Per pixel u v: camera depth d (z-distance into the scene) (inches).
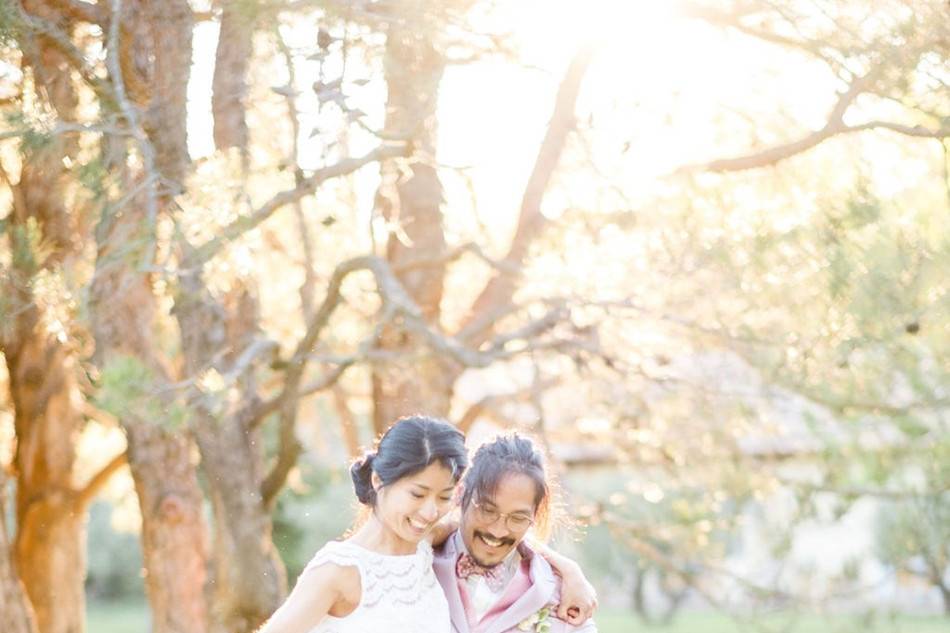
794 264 292.4
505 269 342.6
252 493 350.9
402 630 164.2
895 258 265.0
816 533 752.3
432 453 158.4
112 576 1191.6
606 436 431.5
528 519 165.5
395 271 351.6
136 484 389.1
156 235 276.8
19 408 438.6
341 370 337.1
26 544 444.1
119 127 282.8
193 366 335.9
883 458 321.1
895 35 275.7
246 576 349.1
